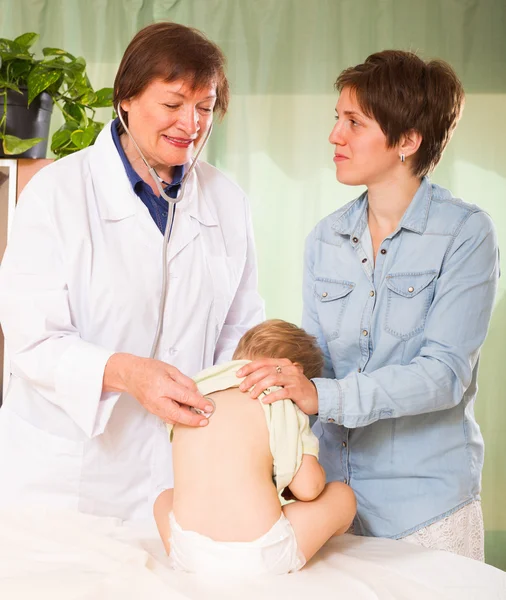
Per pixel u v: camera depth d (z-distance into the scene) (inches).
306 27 127.0
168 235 64.6
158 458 65.1
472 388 61.9
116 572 46.5
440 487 60.1
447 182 128.0
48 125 101.3
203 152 126.2
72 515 57.9
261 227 126.4
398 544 56.6
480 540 61.6
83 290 62.1
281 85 126.7
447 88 59.0
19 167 97.0
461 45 127.6
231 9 126.6
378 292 61.1
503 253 127.6
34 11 124.2
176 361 65.6
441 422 60.5
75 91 102.4
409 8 127.4
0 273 61.4
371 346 61.6
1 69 97.1
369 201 62.3
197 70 58.6
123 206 63.7
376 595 45.9
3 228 96.6
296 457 52.8
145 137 60.9
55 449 62.1
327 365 65.1
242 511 50.4
